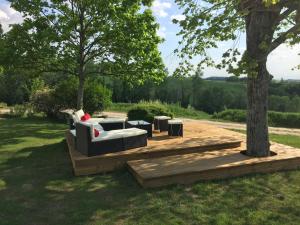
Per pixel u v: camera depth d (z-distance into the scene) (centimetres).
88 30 1343
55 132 1288
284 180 622
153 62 1380
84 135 683
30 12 1319
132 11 1359
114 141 702
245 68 552
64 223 451
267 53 634
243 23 725
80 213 480
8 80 2833
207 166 630
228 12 597
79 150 728
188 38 722
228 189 573
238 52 572
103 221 455
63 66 1441
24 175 663
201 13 635
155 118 1023
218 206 502
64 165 736
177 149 745
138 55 1344
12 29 1302
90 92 1783
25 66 1381
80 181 622
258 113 708
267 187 584
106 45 1348
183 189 571
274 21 643
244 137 898
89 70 1487
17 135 1186
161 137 888
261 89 703
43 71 1425
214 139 850
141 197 537
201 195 545
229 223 446
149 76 1427
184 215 472
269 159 679
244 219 459
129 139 727
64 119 1816
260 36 654
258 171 662
